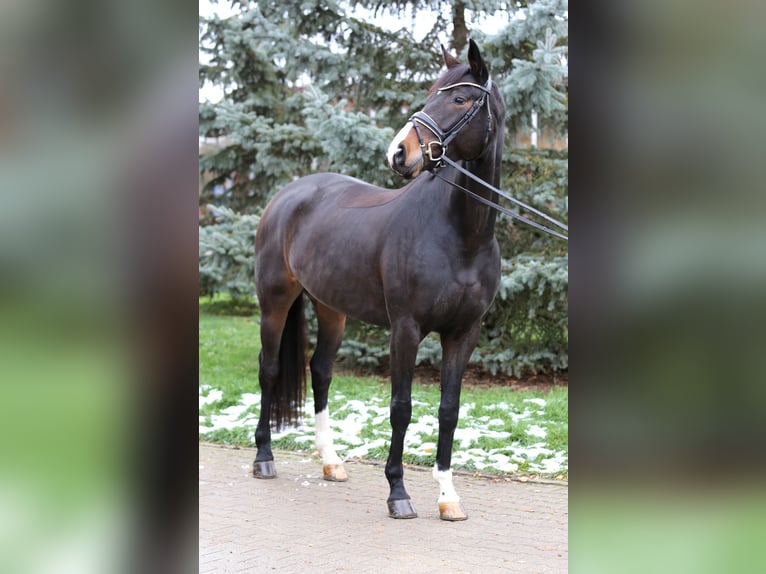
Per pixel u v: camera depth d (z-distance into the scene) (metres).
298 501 4.10
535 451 4.80
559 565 3.06
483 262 3.66
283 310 4.69
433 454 4.88
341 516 3.81
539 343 6.96
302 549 3.29
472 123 3.33
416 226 3.69
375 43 7.58
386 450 5.06
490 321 7.09
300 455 5.19
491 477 4.49
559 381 6.97
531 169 6.93
